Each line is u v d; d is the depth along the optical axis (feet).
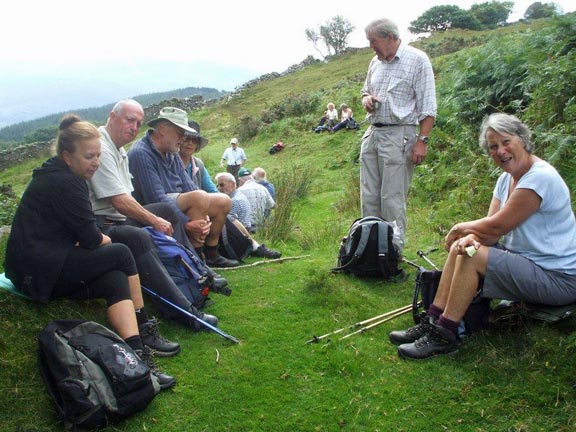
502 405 8.68
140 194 14.21
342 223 23.61
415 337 10.91
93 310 11.13
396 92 14.84
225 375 9.94
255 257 17.29
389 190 15.29
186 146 16.93
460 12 175.42
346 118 54.85
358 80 81.20
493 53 25.71
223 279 14.02
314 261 16.74
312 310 12.71
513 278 9.58
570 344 9.29
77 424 8.06
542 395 8.71
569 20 22.04
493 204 11.08
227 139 73.31
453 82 28.58
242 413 8.90
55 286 9.74
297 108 69.97
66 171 9.49
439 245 17.19
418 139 15.02
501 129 9.76
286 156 53.36
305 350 10.83
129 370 8.34
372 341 11.11
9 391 8.59
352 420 8.71
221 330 11.68
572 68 19.02
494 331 10.60
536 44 23.31
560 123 17.99
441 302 10.48
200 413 8.87
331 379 9.84
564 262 9.68
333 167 43.42
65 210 9.37
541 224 9.74
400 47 14.87
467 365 9.82
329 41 183.21
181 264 12.36
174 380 9.55
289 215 22.81
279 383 9.72
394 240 14.35
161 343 10.55
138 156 14.16
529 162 9.92
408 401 9.12
